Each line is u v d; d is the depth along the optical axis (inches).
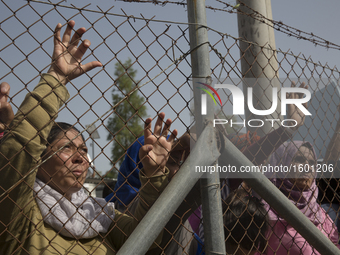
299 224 57.3
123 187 83.3
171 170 61.5
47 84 44.8
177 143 51.4
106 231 54.7
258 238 63.9
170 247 58.0
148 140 48.3
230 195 65.4
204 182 48.8
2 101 42.5
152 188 49.2
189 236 63.3
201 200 49.5
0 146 42.7
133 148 85.4
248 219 63.5
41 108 43.6
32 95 43.9
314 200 87.2
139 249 42.8
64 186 50.0
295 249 74.5
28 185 40.2
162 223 44.5
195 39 50.2
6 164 40.0
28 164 42.7
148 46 47.0
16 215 43.6
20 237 44.9
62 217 48.6
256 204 63.0
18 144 42.3
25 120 43.0
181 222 50.1
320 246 58.9
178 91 49.1
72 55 44.6
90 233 50.8
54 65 46.0
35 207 47.8
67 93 46.4
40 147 43.4
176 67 49.1
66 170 49.8
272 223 74.8
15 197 42.7
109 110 42.8
